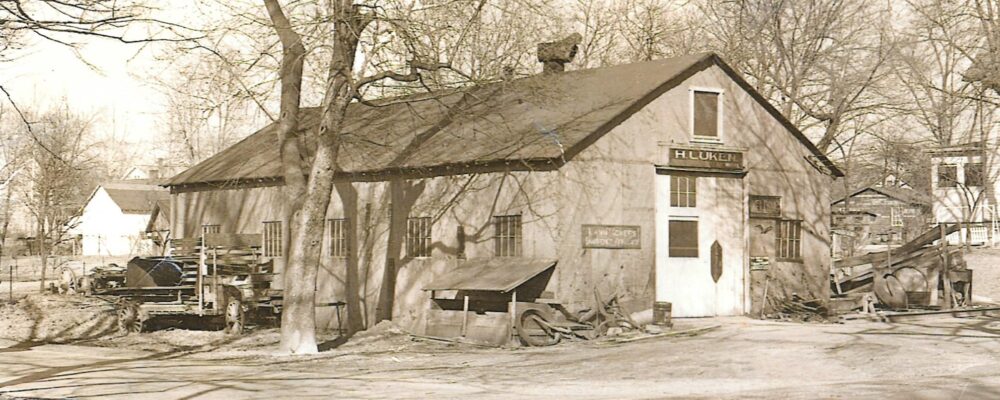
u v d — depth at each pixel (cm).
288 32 2370
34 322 3177
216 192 3547
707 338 2248
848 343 2005
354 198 3038
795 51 4484
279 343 2580
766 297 2841
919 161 6272
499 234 2616
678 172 2705
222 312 2862
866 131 5312
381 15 2292
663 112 2688
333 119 2394
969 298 3144
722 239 2773
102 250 8994
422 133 3020
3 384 1777
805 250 2952
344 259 3052
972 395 1358
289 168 2417
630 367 1869
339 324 2970
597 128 2519
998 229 5391
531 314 2400
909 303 3067
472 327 2484
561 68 3112
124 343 2750
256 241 2947
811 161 2983
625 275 2573
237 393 1606
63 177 4559
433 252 2783
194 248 3005
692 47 4997
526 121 2759
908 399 1341
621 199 2586
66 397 1577
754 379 1673
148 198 9081
